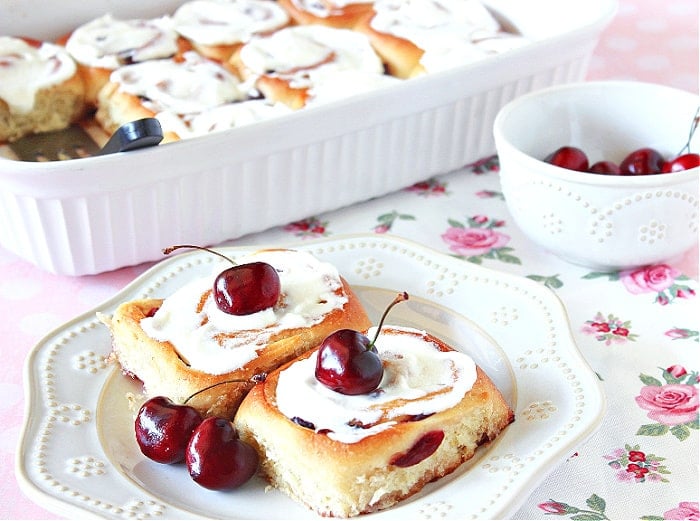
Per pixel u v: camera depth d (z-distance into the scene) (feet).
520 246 2.09
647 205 1.90
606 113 2.14
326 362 1.55
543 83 2.31
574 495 1.58
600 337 1.86
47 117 2.34
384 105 2.08
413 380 1.60
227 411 1.65
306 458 1.50
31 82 2.31
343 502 1.49
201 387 1.63
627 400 1.74
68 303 1.96
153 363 1.67
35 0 2.45
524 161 1.94
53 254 1.97
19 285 2.00
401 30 2.48
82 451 1.58
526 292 1.85
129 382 1.72
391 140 2.15
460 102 2.20
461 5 2.56
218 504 1.54
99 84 2.36
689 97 2.08
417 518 1.47
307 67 2.37
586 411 1.61
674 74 2.59
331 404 1.55
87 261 1.98
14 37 2.44
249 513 1.53
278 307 1.74
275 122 1.97
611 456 1.64
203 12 2.56
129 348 1.71
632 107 2.13
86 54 2.38
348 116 2.05
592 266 2.02
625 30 2.81
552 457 1.52
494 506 1.46
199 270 1.90
